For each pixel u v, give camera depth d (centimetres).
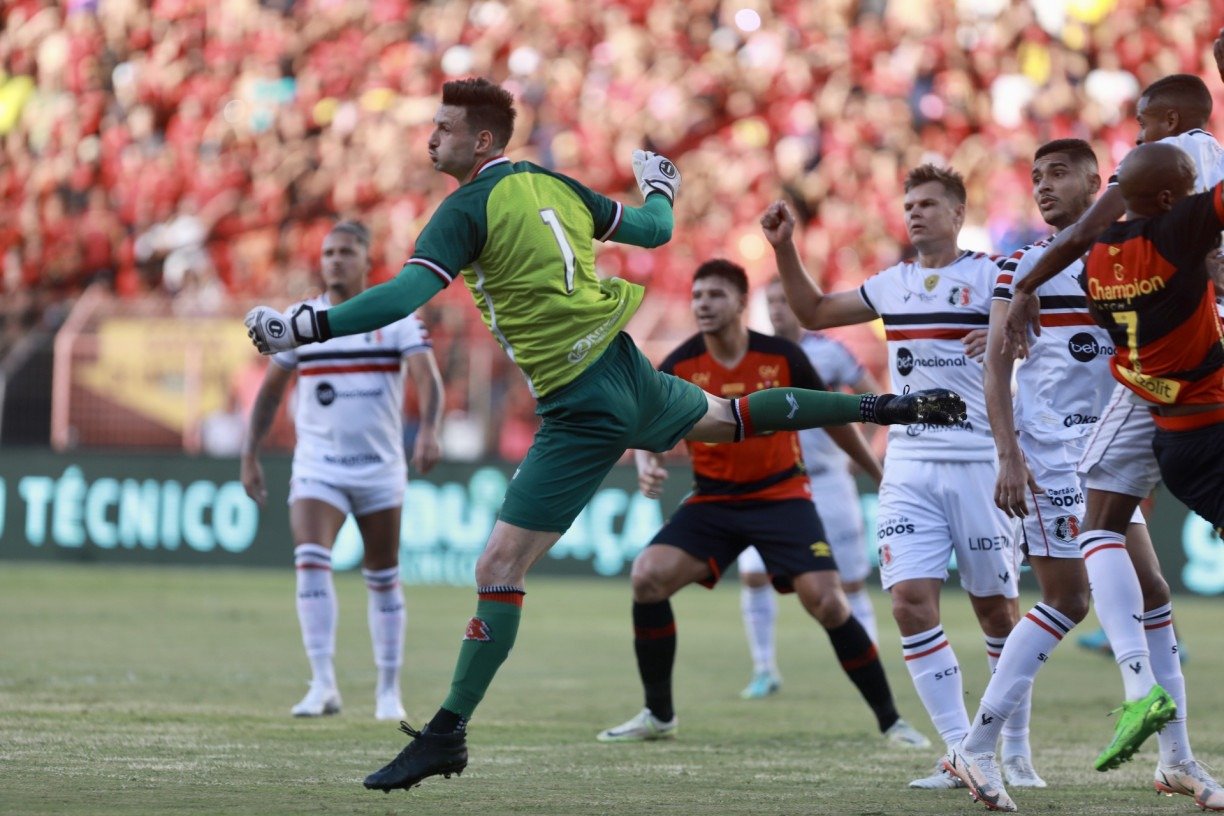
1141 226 1477
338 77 7406
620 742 2189
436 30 7506
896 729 2233
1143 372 1505
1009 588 1861
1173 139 1611
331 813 1408
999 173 6956
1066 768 1941
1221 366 1486
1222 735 2292
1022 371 1812
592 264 1566
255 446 2656
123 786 1562
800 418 1656
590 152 7150
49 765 1717
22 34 7600
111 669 2986
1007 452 1625
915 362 1878
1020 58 7238
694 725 2441
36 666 3000
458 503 5450
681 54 7381
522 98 7306
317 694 2428
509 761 1934
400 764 1460
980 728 1625
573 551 5441
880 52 7319
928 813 1499
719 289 2330
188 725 2189
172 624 3950
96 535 5612
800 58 7300
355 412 2534
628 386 1560
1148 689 1561
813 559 2284
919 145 7056
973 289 1852
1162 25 7225
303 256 6962
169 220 7112
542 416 1559
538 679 3088
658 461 2397
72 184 7300
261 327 1397
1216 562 4991
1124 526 1631
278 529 5525
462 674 1489
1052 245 1568
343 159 7188
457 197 1496
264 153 7269
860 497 5297
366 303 1404
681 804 1541
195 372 5603
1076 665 3484
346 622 4188
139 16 7550
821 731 2370
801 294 1942
